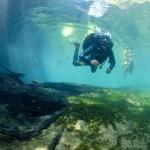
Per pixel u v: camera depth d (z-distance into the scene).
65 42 37.78
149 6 21.27
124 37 27.12
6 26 20.67
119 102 6.40
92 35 8.26
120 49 33.72
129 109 5.92
